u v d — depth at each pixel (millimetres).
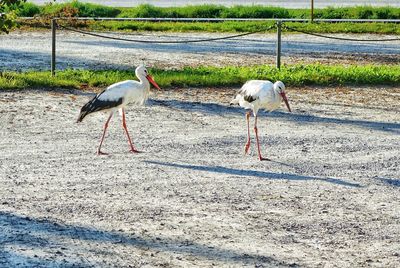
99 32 34344
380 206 12250
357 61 27344
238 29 35531
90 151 14992
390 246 10695
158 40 32062
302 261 10125
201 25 36219
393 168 14266
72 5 40062
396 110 19203
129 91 15195
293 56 28328
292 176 13688
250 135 16406
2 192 12539
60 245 10469
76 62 25969
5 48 28938
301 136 16344
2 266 9750
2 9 22594
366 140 16125
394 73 23328
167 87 21312
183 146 15461
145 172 13727
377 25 36281
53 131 16391
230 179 13430
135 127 16875
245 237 10883
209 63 26297
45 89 20609
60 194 12508
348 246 10664
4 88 20375
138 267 9812
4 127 16578
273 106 15320
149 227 11180
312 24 36188
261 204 12227
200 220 11484
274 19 38094
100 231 11000
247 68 24219
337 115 18500
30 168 13812
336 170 14086
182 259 10078
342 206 12219
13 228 11023
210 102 19625
